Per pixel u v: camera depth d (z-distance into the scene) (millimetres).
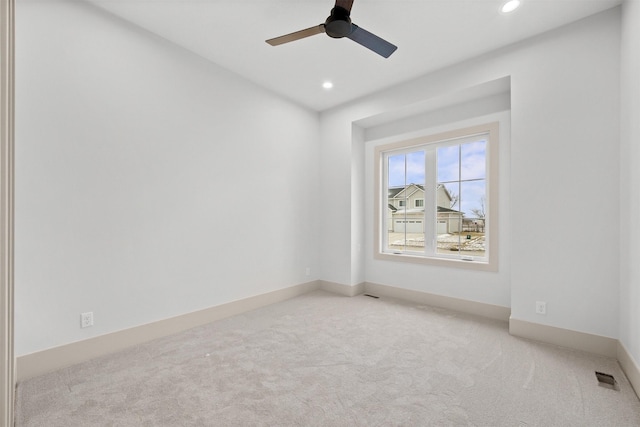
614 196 2119
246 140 3250
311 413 1523
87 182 2102
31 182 1855
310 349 2273
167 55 2576
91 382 1795
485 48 2656
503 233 2979
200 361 2076
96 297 2143
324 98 3768
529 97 2480
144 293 2414
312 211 4094
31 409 1533
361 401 1625
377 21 2289
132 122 2348
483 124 3090
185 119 2707
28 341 1849
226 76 3051
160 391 1708
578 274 2266
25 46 1834
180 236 2664
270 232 3516
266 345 2346
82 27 2080
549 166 2385
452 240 3445
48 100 1926
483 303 3080
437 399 1644
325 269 4148
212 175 2926
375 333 2594
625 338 1971
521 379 1847
